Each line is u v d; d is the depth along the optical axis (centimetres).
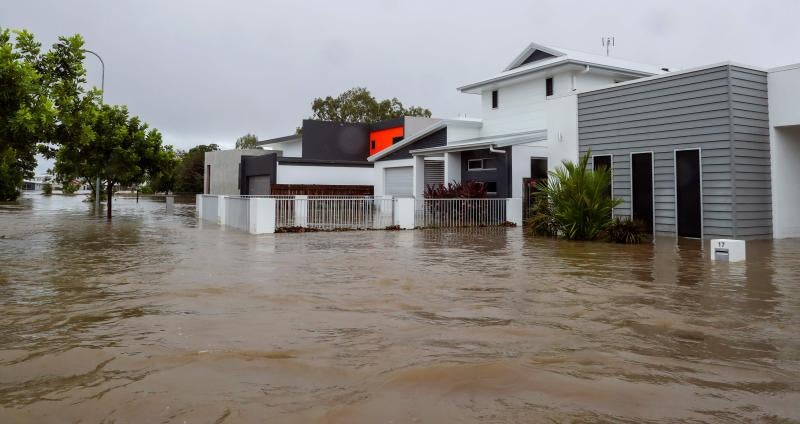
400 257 1112
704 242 1414
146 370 414
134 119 2348
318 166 3378
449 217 2033
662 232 1596
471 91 2981
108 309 620
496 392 373
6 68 1069
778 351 464
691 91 1520
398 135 3909
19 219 2342
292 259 1072
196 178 6881
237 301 665
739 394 369
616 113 1709
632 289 753
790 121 1455
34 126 1126
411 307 636
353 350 464
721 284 792
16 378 398
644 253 1186
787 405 351
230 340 494
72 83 1342
